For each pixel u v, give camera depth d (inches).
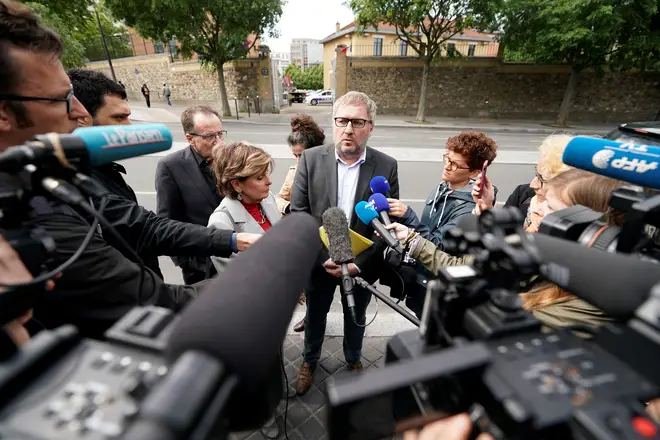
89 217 41.7
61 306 34.4
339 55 748.6
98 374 19.4
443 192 86.8
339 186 85.7
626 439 16.5
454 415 22.1
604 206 41.0
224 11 577.6
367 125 79.7
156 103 951.0
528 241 24.0
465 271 25.2
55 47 38.4
